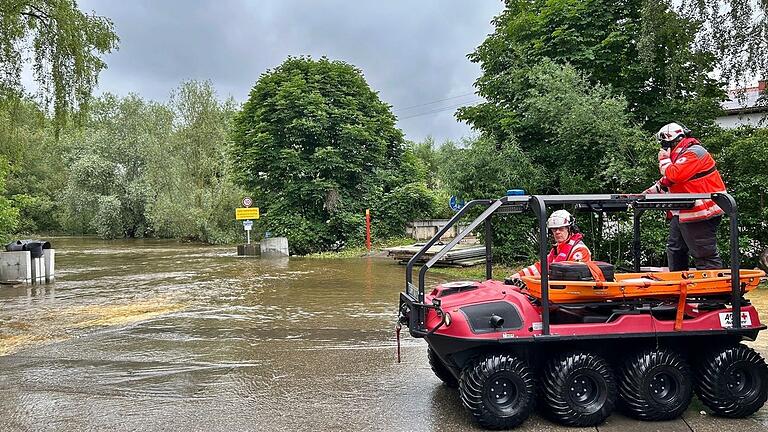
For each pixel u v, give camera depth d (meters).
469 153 14.84
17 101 17.88
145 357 7.18
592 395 4.68
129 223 47.22
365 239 25.23
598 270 4.91
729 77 13.08
